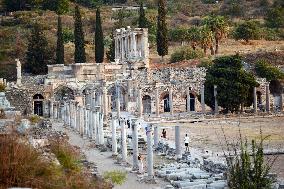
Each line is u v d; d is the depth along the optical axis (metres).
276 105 167.25
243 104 147.25
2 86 156.75
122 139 77.69
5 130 49.66
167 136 107.12
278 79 168.75
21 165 36.25
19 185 35.25
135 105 159.00
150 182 62.34
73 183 39.34
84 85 164.50
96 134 93.62
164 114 151.00
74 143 95.12
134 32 175.88
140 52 176.75
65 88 164.88
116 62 177.62
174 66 188.12
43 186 36.19
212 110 153.12
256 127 119.00
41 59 197.12
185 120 133.88
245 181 48.25
